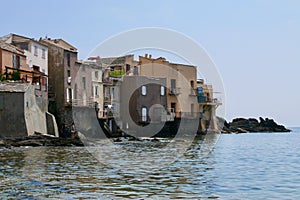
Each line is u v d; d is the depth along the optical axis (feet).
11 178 62.54
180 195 50.06
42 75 196.13
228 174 69.31
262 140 217.15
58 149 128.88
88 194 49.96
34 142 145.38
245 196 50.37
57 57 212.84
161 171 72.18
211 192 52.37
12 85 162.61
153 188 54.34
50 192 51.08
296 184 59.11
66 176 64.69
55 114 207.51
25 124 160.66
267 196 50.62
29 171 71.56
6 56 182.70
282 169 77.71
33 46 204.74
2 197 48.21
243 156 109.50
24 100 161.27
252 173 71.10
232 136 279.49
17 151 120.78
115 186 55.47
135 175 65.98
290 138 247.29
